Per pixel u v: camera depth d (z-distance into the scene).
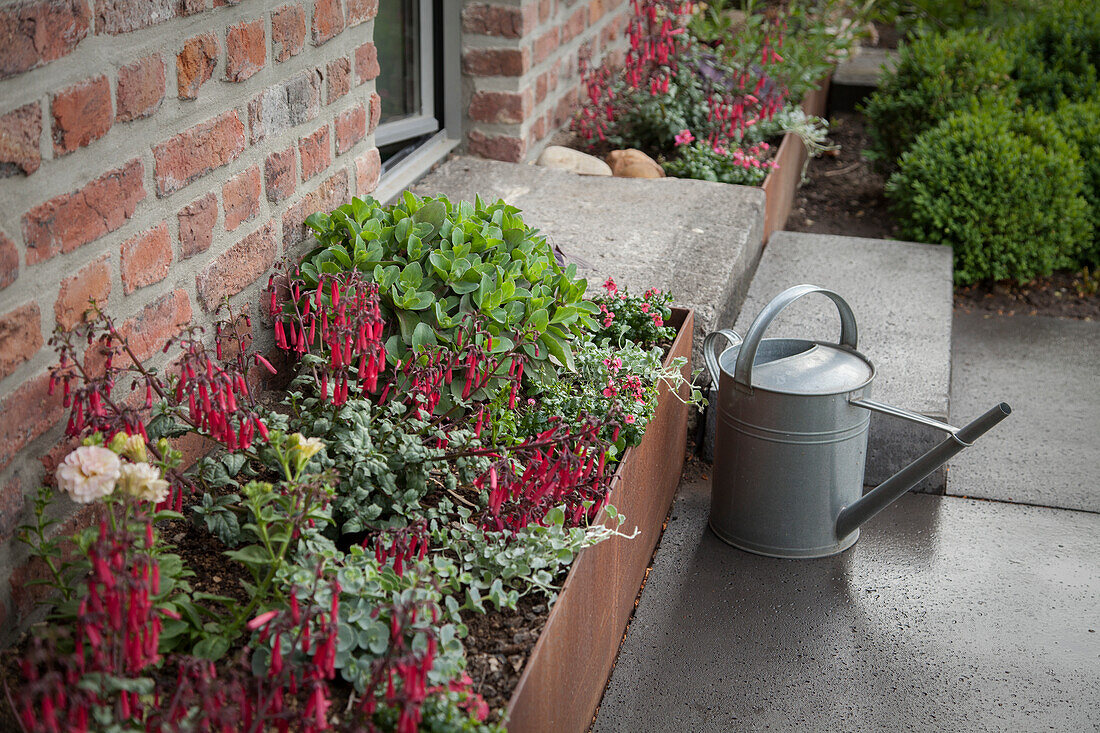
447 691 1.76
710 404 3.75
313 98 2.99
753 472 3.16
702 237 4.31
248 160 2.70
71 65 1.99
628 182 4.89
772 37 6.25
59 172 2.00
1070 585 3.18
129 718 1.63
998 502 3.63
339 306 2.43
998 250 5.30
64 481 1.68
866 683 2.75
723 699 2.68
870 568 3.23
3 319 1.87
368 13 3.25
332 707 1.86
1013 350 4.83
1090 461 3.89
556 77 5.41
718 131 5.44
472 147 5.05
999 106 5.78
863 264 4.98
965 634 2.95
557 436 2.18
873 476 3.73
